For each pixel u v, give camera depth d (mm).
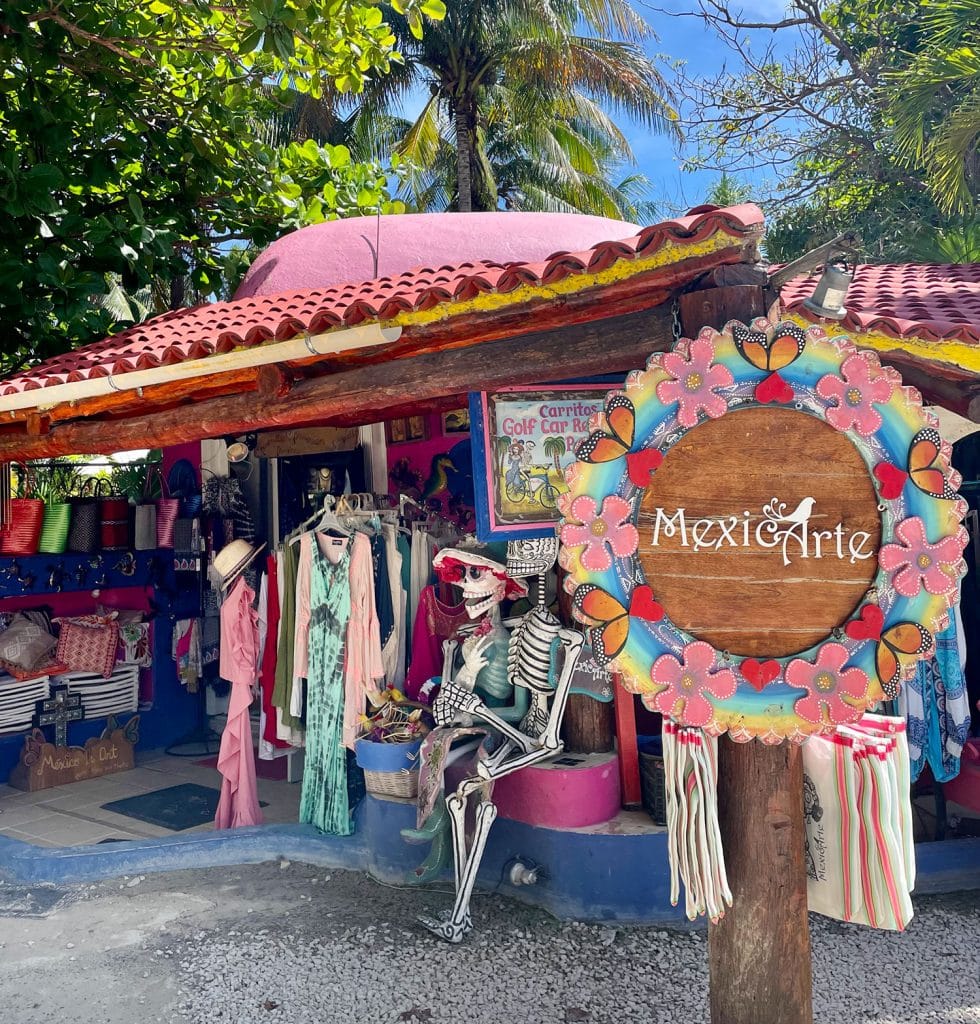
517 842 4828
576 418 3971
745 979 2934
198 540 7922
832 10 17031
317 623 5516
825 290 2729
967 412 3693
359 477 7441
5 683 6910
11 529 7441
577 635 4434
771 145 17156
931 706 4762
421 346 4145
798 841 2975
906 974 3990
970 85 10742
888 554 2631
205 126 8711
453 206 22125
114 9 7676
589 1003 3818
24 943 4500
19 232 7043
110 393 4973
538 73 19609
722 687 2605
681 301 2859
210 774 7312
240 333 4219
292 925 4586
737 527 2615
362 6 6844
